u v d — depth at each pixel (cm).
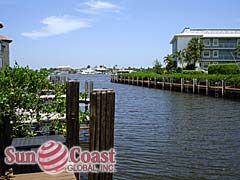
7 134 644
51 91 927
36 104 850
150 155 1101
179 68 6531
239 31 7444
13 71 820
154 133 1509
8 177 598
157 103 2997
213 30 7456
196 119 1970
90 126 449
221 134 1488
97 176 457
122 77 7438
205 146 1244
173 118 2019
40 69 897
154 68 8156
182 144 1273
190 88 4172
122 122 1862
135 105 2842
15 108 817
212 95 3609
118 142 1302
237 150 1181
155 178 876
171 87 4712
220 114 2173
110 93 446
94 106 443
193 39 6519
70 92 583
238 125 1739
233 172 933
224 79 3353
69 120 589
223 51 6856
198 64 6550
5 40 3669
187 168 964
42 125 882
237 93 3117
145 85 6034
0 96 732
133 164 993
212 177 891
